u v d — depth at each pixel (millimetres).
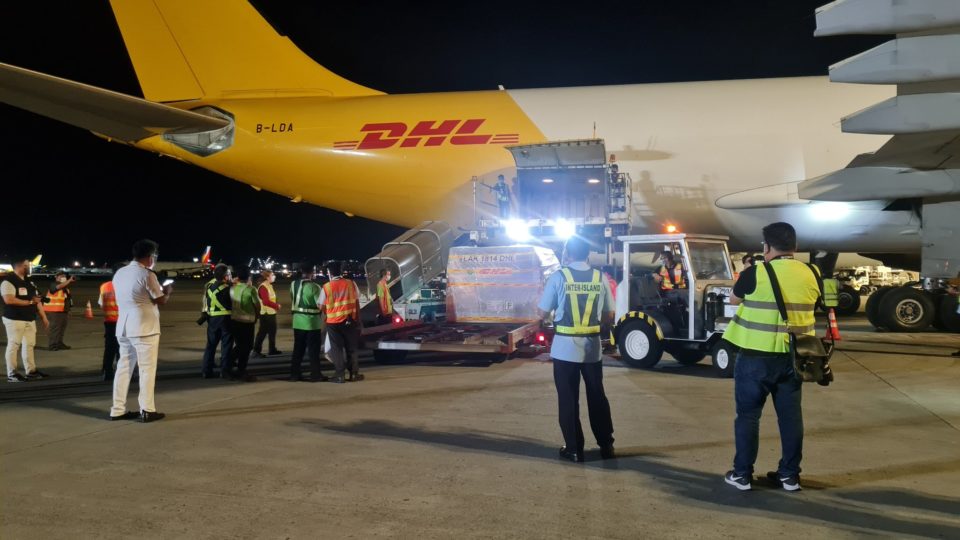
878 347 11539
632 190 13258
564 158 12203
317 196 15516
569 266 5012
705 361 10297
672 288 10375
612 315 5094
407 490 4305
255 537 3543
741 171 12711
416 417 6430
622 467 4801
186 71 16188
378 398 7418
